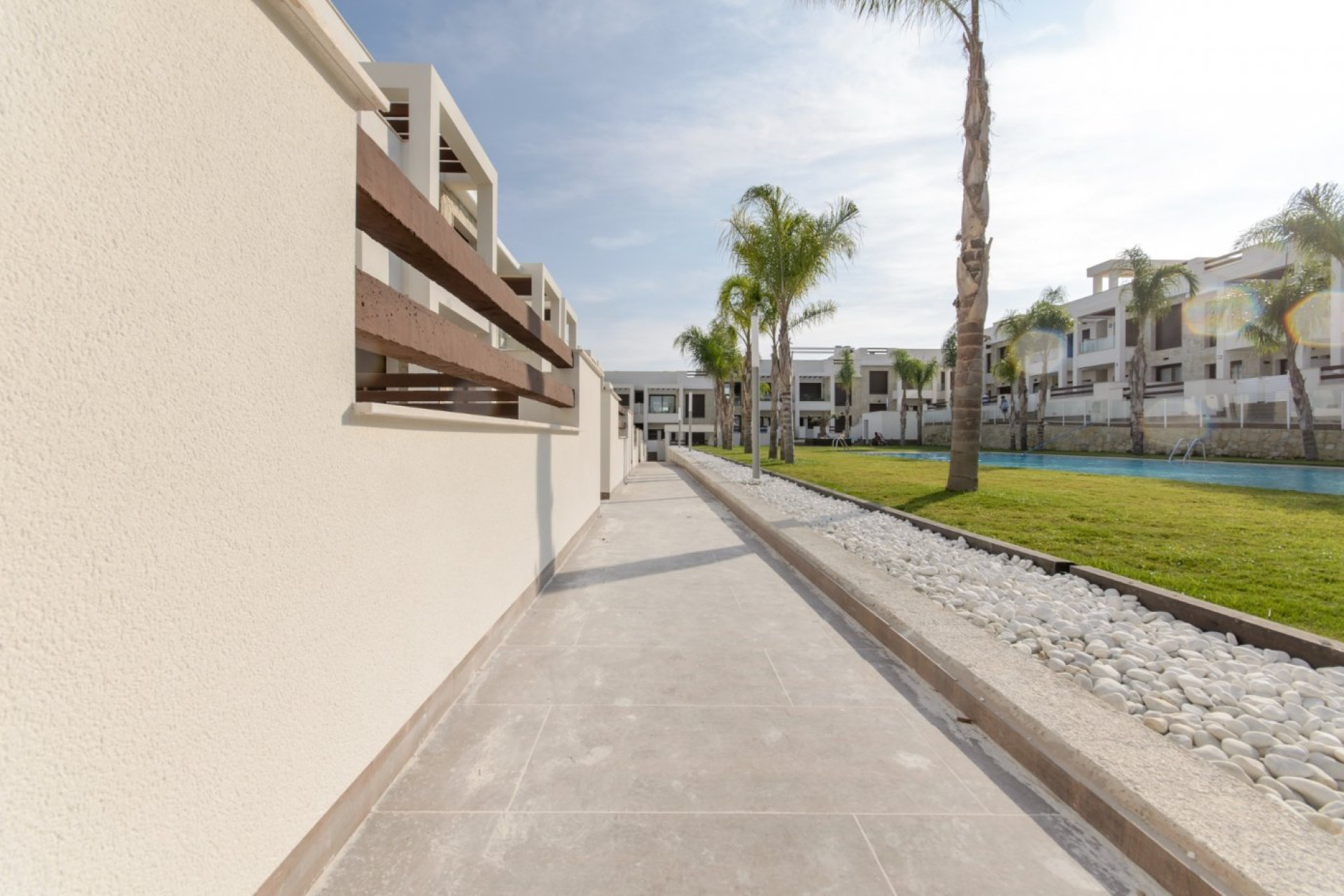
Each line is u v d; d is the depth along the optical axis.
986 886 1.54
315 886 1.50
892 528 6.52
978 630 2.98
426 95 4.18
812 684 2.77
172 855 1.06
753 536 6.71
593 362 7.51
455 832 1.72
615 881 1.54
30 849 0.82
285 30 1.38
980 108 8.41
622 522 7.78
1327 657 2.77
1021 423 32.53
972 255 8.72
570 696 2.62
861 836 1.73
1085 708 2.15
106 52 0.92
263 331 1.31
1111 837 1.70
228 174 1.20
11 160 0.78
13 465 0.79
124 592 0.97
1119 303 32.38
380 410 1.78
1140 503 8.10
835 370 55.81
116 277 0.94
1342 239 15.29
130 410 0.97
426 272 2.54
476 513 2.84
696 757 2.14
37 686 0.83
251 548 1.28
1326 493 9.61
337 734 1.63
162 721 1.04
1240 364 27.33
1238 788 1.68
